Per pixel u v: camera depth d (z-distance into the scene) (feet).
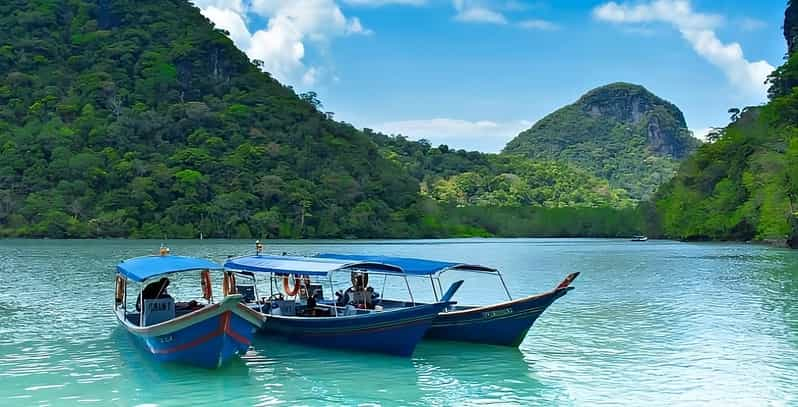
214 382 58.85
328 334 68.95
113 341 76.79
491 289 134.51
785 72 423.23
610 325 87.61
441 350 70.59
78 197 415.44
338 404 53.21
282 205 467.11
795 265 188.96
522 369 63.98
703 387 58.34
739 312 98.68
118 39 626.64
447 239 522.88
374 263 73.20
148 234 407.03
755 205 324.80
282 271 70.74
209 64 639.35
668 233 427.33
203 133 520.83
